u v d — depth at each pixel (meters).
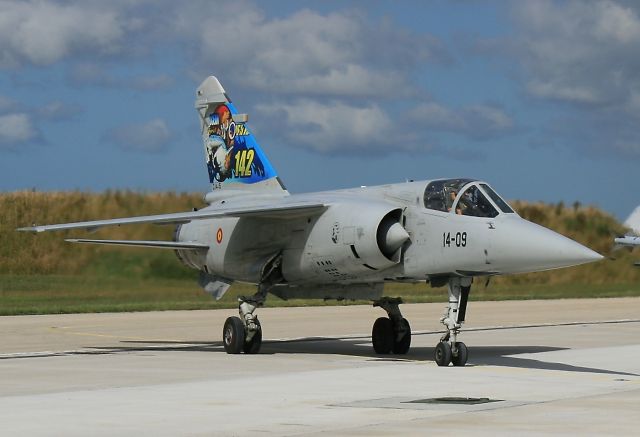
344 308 100.00
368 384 39.72
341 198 53.59
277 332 71.00
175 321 80.00
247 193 62.56
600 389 38.22
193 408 32.94
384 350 55.38
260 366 47.38
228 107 64.06
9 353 54.66
